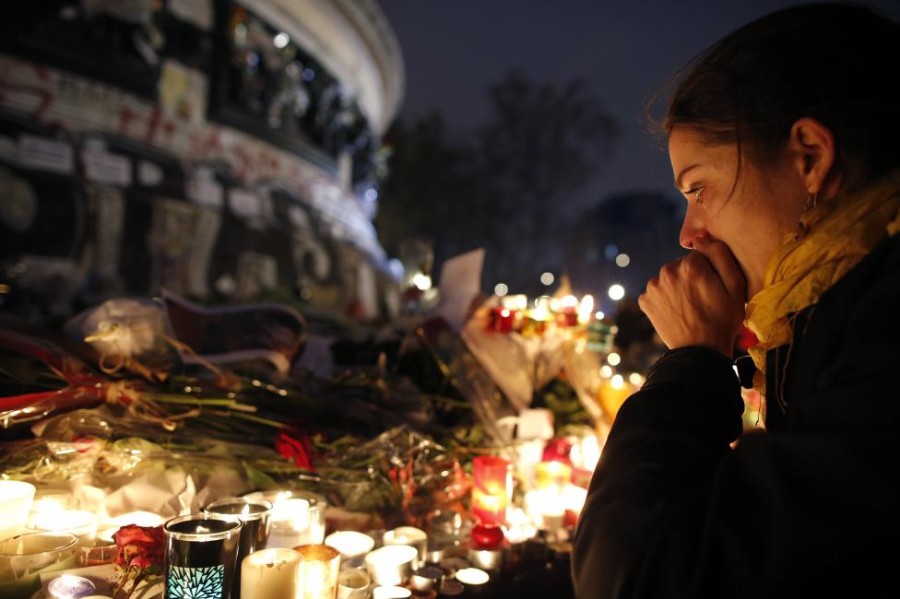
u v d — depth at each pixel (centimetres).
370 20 1877
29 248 898
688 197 118
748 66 101
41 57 941
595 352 314
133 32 1065
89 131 1003
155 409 182
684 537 80
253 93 1364
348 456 188
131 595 128
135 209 1052
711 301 112
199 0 1208
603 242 3066
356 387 239
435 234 3400
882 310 78
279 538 148
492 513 189
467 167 3450
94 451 156
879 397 72
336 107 1786
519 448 230
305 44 1563
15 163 899
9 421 159
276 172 1445
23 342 177
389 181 3288
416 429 221
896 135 94
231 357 221
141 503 152
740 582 75
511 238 3491
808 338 88
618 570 85
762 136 99
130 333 196
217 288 1181
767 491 76
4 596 118
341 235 1689
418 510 193
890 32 98
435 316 257
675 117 108
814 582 73
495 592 162
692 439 95
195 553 115
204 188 1198
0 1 888
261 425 201
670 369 108
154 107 1115
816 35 99
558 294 324
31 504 135
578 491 221
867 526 69
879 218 87
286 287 1367
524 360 272
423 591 152
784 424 96
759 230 104
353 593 136
